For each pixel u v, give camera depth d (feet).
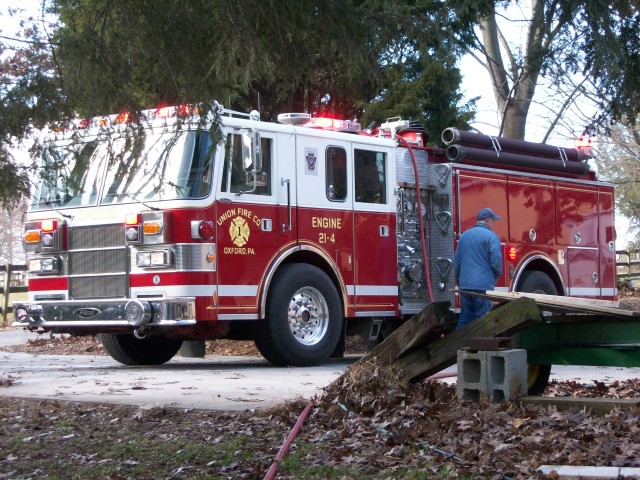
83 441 23.07
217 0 23.40
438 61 34.58
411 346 25.79
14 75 22.82
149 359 43.80
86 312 39.11
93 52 23.31
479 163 48.08
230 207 38.55
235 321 40.73
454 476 18.61
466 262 37.40
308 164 41.68
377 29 25.18
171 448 21.90
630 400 23.54
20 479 19.90
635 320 25.68
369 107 55.62
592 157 54.85
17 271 77.05
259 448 21.57
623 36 41.50
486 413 22.89
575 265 52.65
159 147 37.42
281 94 27.91
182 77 23.88
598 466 18.69
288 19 24.40
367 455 20.53
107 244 38.96
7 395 30.14
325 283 41.50
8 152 23.11
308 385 32.32
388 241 44.73
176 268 37.42
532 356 27.25
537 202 50.39
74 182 24.75
